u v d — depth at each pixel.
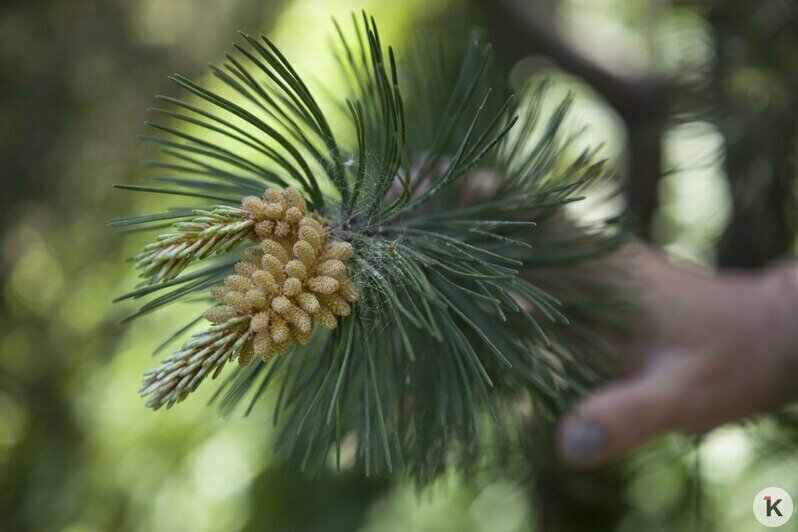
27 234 0.82
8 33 0.78
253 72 0.85
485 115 0.42
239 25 0.87
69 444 0.94
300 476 0.81
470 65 0.39
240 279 0.34
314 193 0.36
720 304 0.49
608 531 0.60
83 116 0.82
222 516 0.95
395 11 0.91
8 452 0.94
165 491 0.98
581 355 0.42
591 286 0.42
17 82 0.79
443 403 0.36
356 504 0.83
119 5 0.82
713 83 0.55
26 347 0.89
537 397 0.39
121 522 0.96
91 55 0.81
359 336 0.35
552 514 0.58
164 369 0.32
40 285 0.88
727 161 0.54
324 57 0.91
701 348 0.49
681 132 0.56
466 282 0.38
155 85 0.84
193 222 0.33
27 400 0.92
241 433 1.00
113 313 0.90
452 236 0.38
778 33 0.54
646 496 0.63
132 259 0.34
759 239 0.59
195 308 0.90
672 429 0.49
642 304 0.44
